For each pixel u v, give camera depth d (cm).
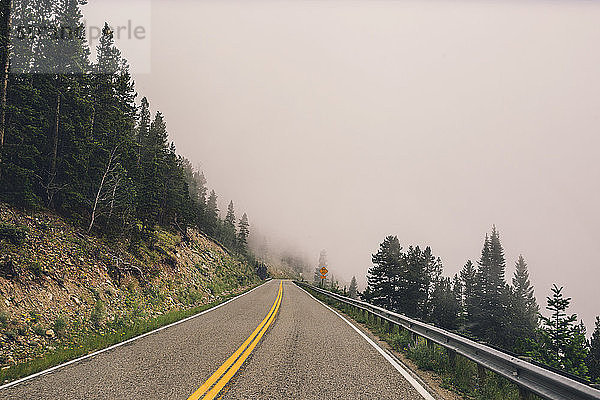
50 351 1014
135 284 2131
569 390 418
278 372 680
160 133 4447
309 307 2172
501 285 6066
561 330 3222
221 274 4291
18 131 2056
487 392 595
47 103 2362
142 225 2916
